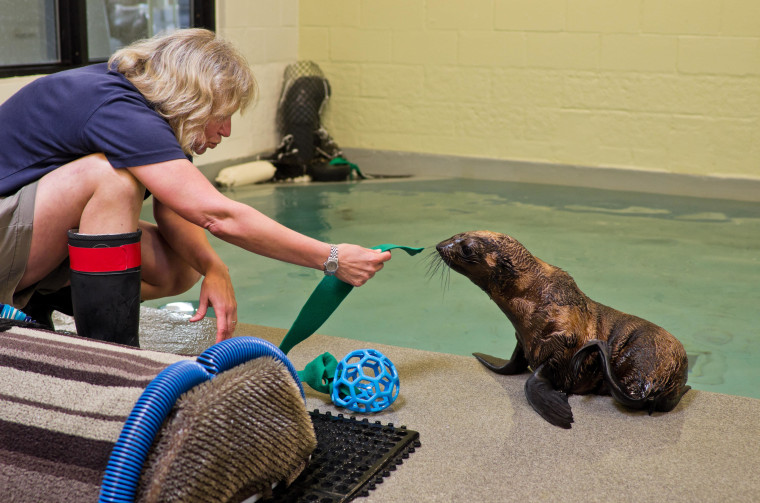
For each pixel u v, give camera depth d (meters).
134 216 1.77
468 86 6.41
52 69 4.58
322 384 1.93
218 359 1.34
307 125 6.46
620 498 1.51
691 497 1.52
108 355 1.37
